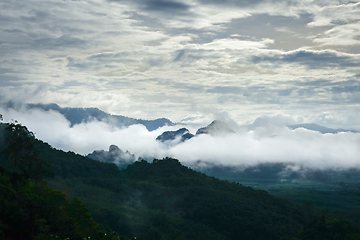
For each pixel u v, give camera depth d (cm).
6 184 9225
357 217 18512
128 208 15050
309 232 13312
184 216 16250
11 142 10962
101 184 17650
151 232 13300
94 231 9419
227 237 14825
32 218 8169
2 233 7169
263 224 14975
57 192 9438
